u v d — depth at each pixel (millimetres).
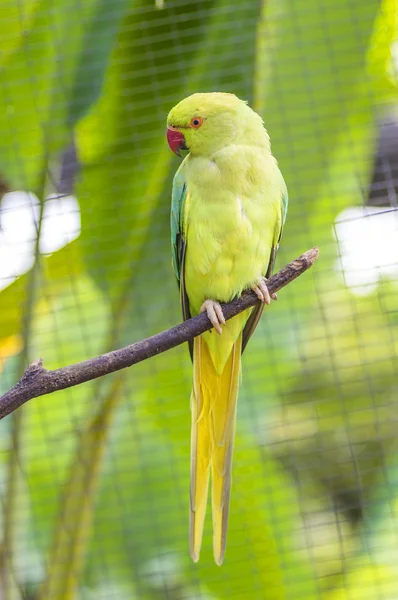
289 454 11094
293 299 8969
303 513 9117
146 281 8328
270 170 6867
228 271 6691
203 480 6723
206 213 6652
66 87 8227
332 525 11234
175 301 8508
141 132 8516
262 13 8352
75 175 9023
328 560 9258
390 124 9227
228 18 8359
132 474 8906
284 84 8508
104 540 8922
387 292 10469
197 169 6789
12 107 8445
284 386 9781
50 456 8727
